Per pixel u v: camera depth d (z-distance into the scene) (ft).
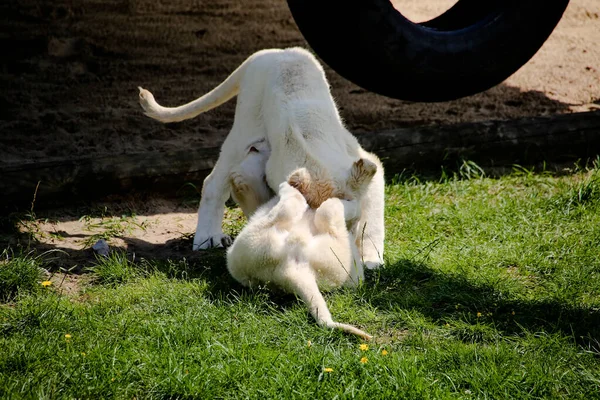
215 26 75.61
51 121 57.00
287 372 27.50
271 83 38.60
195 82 65.10
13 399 25.67
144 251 40.81
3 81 62.80
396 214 44.39
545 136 53.67
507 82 68.39
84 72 65.87
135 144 54.54
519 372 28.07
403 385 26.68
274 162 37.17
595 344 30.78
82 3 76.23
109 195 47.32
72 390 26.73
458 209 44.73
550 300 34.06
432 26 41.29
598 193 45.50
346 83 68.18
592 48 76.07
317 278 33.24
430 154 52.03
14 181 44.68
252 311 32.55
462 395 26.86
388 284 35.68
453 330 31.71
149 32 73.36
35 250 40.09
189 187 48.98
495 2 38.93
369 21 36.11
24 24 71.41
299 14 36.24
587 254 38.78
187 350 28.96
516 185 49.83
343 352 28.94
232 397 26.55
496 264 38.17
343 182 34.71
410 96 39.47
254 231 33.53
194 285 35.19
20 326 31.22
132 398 26.94
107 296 34.53
